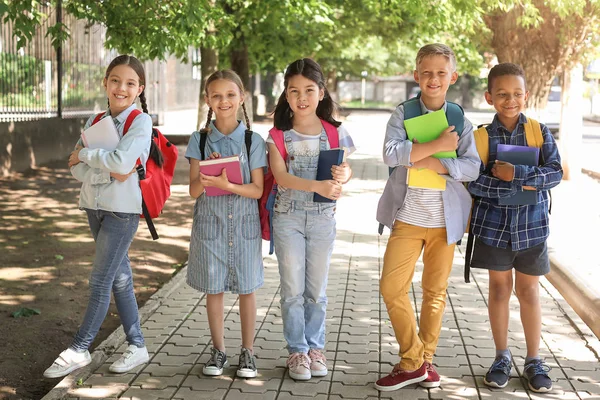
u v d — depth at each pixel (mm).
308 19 19312
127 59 4754
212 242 4691
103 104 20578
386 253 4594
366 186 14234
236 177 4547
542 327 5836
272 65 32625
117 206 4645
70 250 8695
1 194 12711
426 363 4645
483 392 4562
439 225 4496
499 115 4594
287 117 4672
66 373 4789
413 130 4336
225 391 4559
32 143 16266
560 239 9211
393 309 4531
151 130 4711
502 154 4465
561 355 5203
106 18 10664
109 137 4566
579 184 14383
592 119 41594
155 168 4793
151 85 29062
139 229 9914
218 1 15742
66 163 16953
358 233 9695
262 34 21562
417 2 14203
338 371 4895
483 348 5324
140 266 8023
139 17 10750
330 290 6926
